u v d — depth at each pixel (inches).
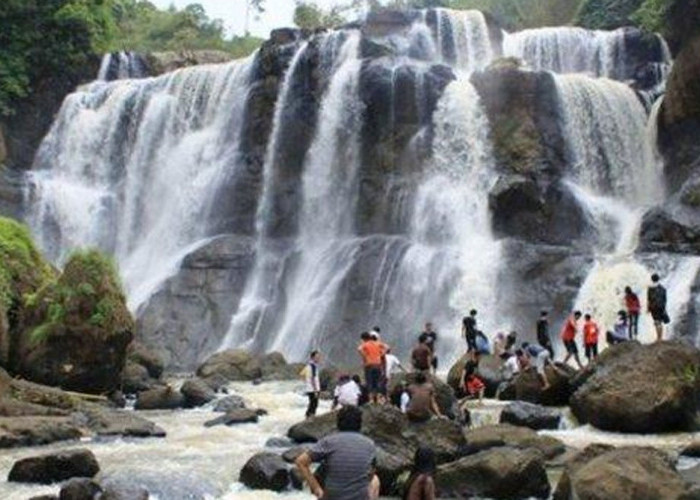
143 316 1469.0
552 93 1530.5
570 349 1013.2
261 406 893.8
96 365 925.8
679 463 612.1
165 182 1758.1
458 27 1787.6
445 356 1328.7
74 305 924.6
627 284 1282.0
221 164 1696.6
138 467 607.2
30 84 1862.7
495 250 1413.6
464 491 539.8
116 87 1875.0
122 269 1699.1
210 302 1492.4
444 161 1539.1
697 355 751.1
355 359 1359.5
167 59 2095.2
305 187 1617.9
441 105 1563.7
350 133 1596.9
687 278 1227.2
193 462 626.2
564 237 1454.2
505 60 1576.0
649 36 1710.1
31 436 690.8
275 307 1488.7
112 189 1793.8
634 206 1528.1
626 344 816.3
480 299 1371.8
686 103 1453.0
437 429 614.5
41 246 1707.7
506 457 543.8
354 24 1809.8
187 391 922.7
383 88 1587.1
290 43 1727.4
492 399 888.3
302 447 616.4
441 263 1421.0
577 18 2119.8
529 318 1333.7
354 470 331.3
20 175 1755.7
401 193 1542.8
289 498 542.6
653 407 716.7
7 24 1839.3
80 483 516.1
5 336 926.4
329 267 1483.8
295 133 1643.7
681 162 1478.8
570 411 783.1
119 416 779.4
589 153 1535.4
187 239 1686.8
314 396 799.1
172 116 1801.2
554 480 567.2
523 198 1445.6
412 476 367.9
